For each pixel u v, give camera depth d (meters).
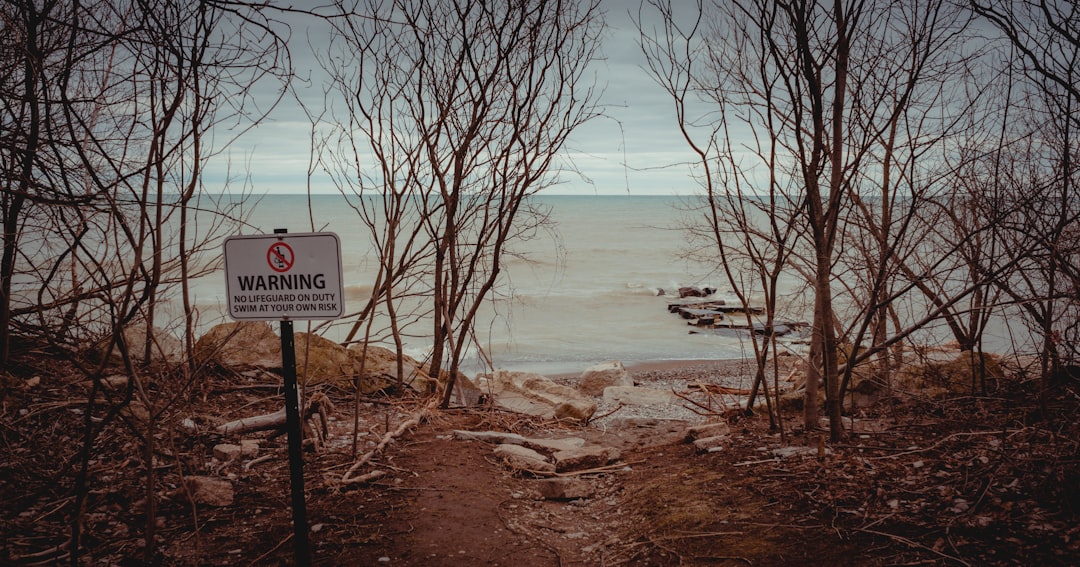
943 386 8.84
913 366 9.14
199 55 4.79
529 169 9.25
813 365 7.44
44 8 4.18
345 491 6.05
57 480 4.85
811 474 5.91
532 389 13.02
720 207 7.66
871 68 6.86
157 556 4.64
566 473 7.50
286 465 6.56
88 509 5.10
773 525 5.09
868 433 6.99
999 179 7.19
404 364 10.99
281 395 8.55
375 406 9.23
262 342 9.70
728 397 13.28
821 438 6.25
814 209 6.62
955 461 5.62
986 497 4.84
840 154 6.69
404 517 5.62
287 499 5.77
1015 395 7.93
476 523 5.66
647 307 29.67
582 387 15.79
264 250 3.95
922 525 4.66
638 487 6.68
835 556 4.46
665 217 88.75
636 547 5.27
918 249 8.59
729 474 6.38
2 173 4.43
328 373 9.71
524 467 7.24
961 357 9.22
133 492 5.41
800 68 6.70
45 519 4.91
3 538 4.49
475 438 8.18
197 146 5.77
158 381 4.80
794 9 6.10
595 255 48.12
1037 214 6.14
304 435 7.13
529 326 25.30
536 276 38.34
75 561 4.19
